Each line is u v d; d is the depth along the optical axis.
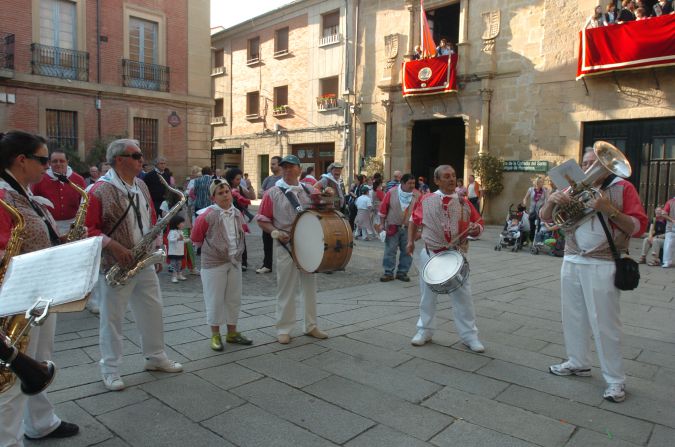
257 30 27.34
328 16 23.73
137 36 18.33
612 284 3.67
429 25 20.27
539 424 3.29
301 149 25.77
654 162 14.22
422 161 21.25
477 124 17.91
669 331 5.43
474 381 3.98
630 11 13.90
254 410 3.45
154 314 3.97
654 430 3.22
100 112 17.52
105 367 3.73
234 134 29.58
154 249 3.87
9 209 2.43
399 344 4.90
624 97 14.48
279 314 4.92
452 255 4.74
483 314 6.05
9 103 15.67
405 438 3.10
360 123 22.19
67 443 2.99
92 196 3.56
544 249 11.80
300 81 25.11
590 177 3.68
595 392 3.79
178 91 19.34
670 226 9.82
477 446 3.02
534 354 4.62
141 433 3.12
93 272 2.19
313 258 4.61
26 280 2.18
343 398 3.65
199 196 8.60
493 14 17.17
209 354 4.54
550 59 15.96
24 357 2.11
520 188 16.83
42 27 16.25
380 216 8.21
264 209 4.96
